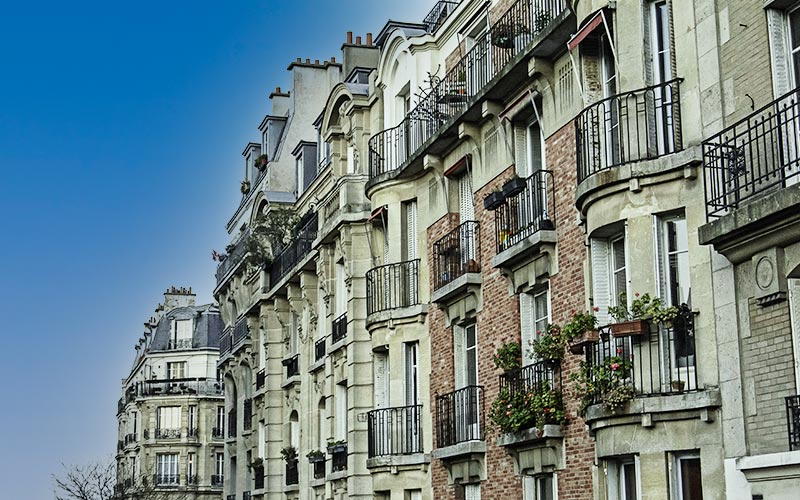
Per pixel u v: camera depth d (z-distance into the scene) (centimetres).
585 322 1988
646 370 1820
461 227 2759
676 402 1750
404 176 3120
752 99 1673
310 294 4141
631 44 1964
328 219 3647
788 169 1603
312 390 4066
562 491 2208
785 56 1636
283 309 4572
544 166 2395
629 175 1869
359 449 3328
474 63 2766
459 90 2811
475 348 2750
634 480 1939
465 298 2733
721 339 1698
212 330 9862
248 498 4931
